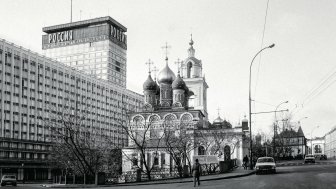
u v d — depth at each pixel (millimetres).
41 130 108688
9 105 98812
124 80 185625
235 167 60156
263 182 30203
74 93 126438
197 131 82625
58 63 119500
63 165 72062
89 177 45750
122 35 185375
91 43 176625
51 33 183250
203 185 31469
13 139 97500
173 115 87875
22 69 103938
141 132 87688
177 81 95812
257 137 121312
